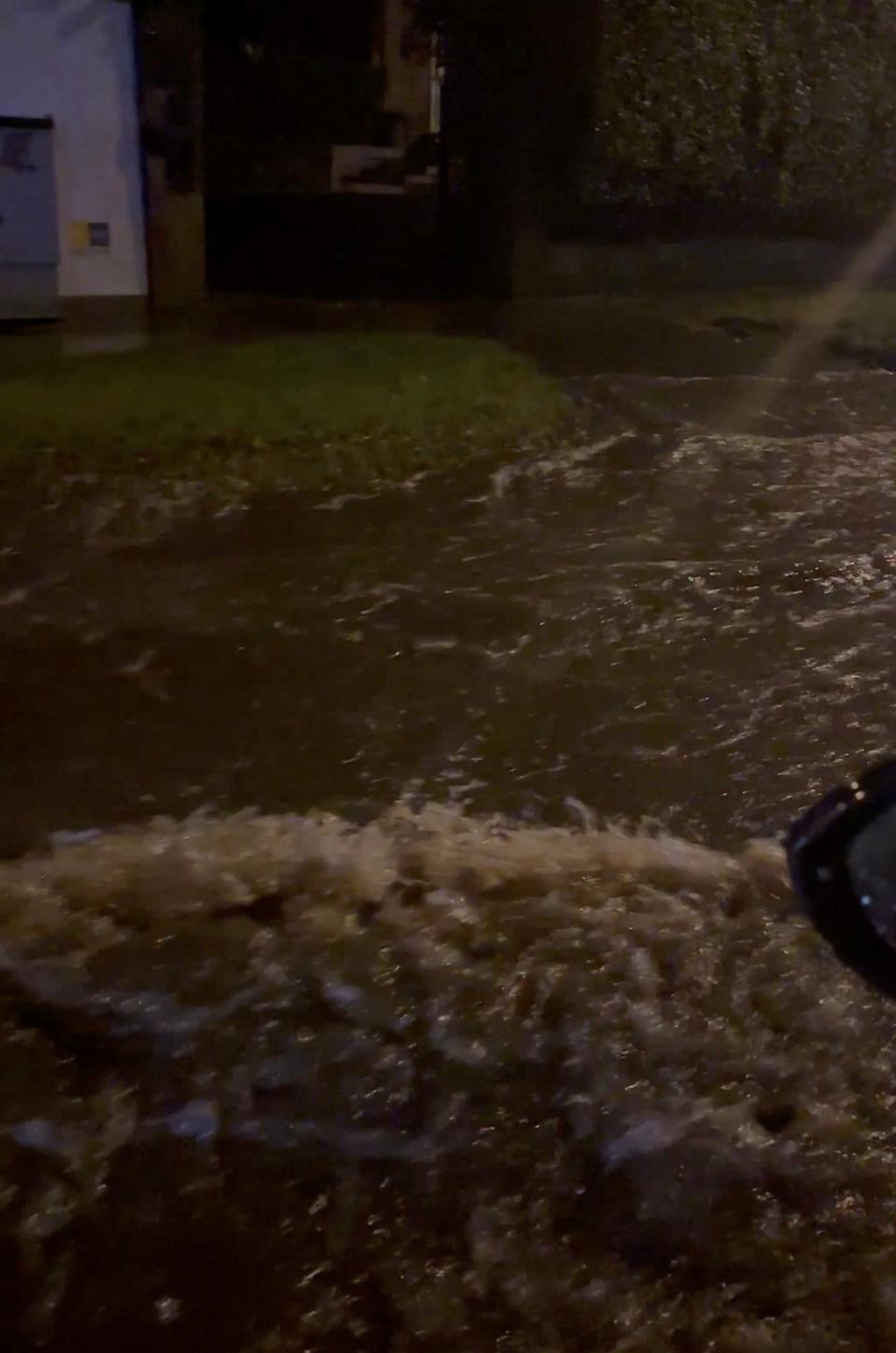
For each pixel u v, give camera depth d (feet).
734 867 13.93
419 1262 9.31
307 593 20.43
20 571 20.58
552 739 16.66
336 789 15.28
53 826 14.24
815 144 44.75
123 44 36.99
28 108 35.99
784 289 45.93
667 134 42.04
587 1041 11.35
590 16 39.65
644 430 28.99
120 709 16.89
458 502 24.45
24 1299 8.96
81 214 37.78
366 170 50.70
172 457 25.14
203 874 13.38
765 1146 10.32
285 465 25.29
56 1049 11.10
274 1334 8.77
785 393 32.50
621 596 20.84
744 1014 11.70
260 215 48.83
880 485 26.48
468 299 42.42
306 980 11.96
